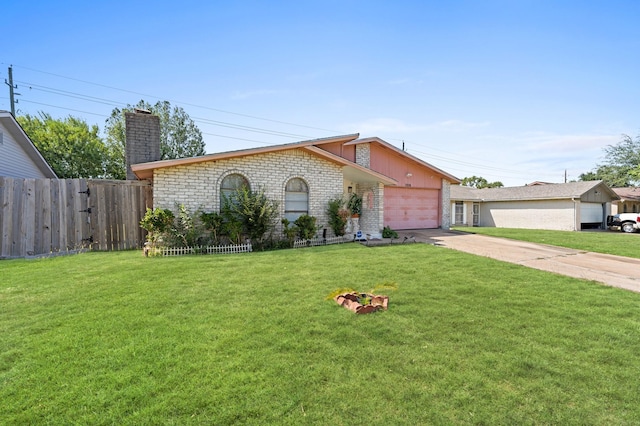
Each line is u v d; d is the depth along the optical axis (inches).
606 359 112.6
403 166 607.8
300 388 92.9
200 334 127.3
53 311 151.2
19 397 87.6
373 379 98.2
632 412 84.9
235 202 370.6
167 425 77.7
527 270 252.5
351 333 130.0
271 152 394.6
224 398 87.7
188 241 332.8
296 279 214.4
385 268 250.7
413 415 82.7
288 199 413.1
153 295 175.9
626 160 1011.9
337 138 532.4
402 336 128.3
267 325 136.7
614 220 784.9
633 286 213.6
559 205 805.2
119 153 1090.1
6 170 417.4
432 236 513.7
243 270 239.8
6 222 301.9
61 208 325.4
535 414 83.9
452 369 104.4
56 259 281.4
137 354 110.7
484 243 431.2
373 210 496.7
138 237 354.6
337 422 79.7
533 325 141.6
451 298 177.5
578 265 286.2
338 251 335.9
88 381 94.9
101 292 180.1
